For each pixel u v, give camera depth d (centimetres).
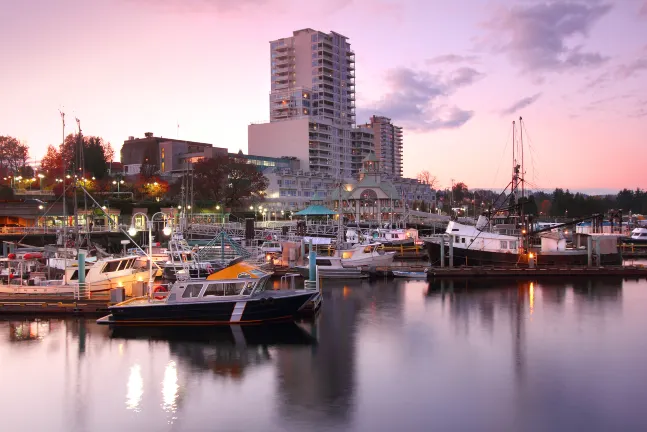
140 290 4850
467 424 2669
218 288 4344
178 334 4116
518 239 7588
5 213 10244
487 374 3325
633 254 9688
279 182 18250
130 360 3584
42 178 13725
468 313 4931
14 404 2939
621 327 4431
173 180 17412
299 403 2908
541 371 3378
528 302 5434
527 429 2622
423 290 6125
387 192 16738
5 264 5816
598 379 3238
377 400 2938
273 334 4144
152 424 2697
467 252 7494
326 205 17512
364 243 9050
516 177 9338
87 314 4666
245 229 10006
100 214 11300
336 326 4419
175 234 8638
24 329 4278
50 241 9175
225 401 2944
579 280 6781
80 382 3228
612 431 2606
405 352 3750
